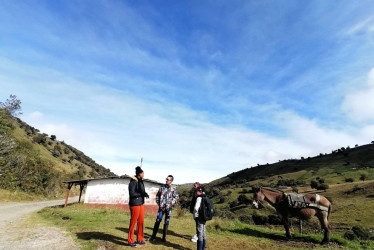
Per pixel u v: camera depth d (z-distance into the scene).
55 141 109.94
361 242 11.01
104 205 24.41
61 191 52.88
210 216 6.74
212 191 112.38
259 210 59.03
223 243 8.58
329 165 140.25
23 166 41.69
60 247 7.05
